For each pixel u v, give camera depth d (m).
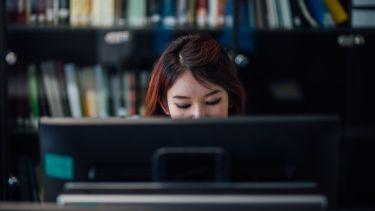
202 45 1.58
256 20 2.65
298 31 2.64
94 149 1.08
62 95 2.66
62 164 1.10
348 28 2.66
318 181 1.08
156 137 1.06
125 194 1.00
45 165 1.11
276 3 2.64
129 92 2.70
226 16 2.61
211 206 0.99
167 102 1.61
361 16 2.68
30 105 2.66
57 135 1.09
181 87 1.54
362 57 2.81
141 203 0.99
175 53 1.58
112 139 1.07
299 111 2.91
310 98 2.91
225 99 1.57
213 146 1.06
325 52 2.88
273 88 2.90
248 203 0.98
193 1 2.60
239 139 1.06
